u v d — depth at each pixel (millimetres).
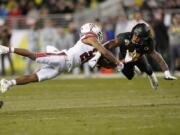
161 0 75062
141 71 38406
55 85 54469
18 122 31578
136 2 74938
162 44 67312
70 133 28219
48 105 38969
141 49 36781
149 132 28375
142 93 46000
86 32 35562
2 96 45375
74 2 80438
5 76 66750
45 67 35125
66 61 34969
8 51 34156
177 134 27906
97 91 48312
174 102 39562
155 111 35000
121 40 36750
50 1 78938
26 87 52781
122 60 36781
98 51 35688
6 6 81250
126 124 30625
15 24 74250
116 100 41312
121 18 67562
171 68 63625
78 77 64312
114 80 58500
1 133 28422
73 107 37562
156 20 67375
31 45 69375
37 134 28016
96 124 30703
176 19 63188
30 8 79750
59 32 69250
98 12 77688
